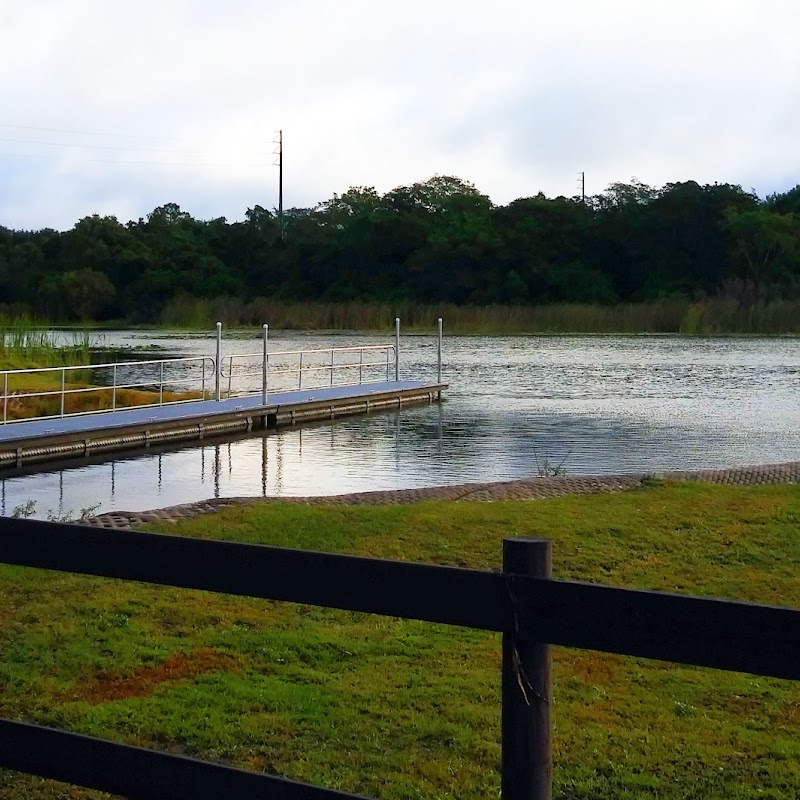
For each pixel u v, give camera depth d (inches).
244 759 198.4
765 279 3031.5
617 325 2623.0
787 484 493.0
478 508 425.7
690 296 3046.3
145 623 280.7
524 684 112.4
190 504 455.2
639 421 960.9
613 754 202.2
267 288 3604.8
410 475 678.5
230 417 906.1
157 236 3782.0
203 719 216.8
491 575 113.3
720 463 709.3
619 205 3644.2
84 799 181.9
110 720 216.4
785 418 973.8
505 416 1016.9
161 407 932.0
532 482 511.8
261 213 4542.3
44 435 737.6
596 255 3378.4
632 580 332.8
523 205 3575.3
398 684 238.1
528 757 112.9
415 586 116.0
